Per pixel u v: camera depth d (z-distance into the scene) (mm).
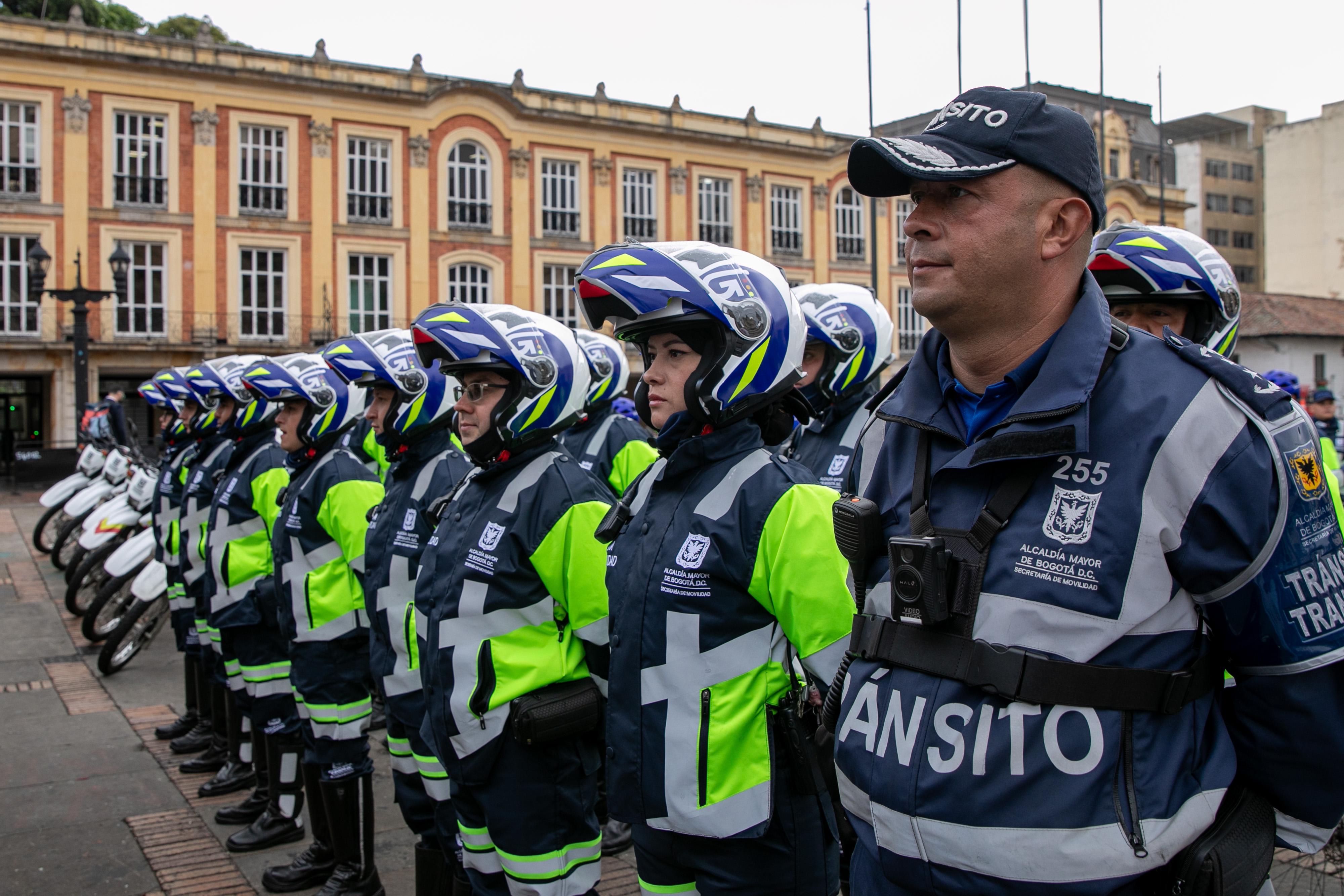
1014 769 1572
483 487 3307
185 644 6688
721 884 2428
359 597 4336
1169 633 1599
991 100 1720
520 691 3000
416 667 3730
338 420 4625
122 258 18000
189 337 27047
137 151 26719
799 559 2350
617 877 4441
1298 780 1621
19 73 25375
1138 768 1551
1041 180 1688
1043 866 1541
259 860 4730
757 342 2590
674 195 33000
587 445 6668
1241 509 1552
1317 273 48156
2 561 13242
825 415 4875
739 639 2457
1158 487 1574
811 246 35156
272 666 4949
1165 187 40812
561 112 31219
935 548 1678
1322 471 1620
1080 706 1562
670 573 2508
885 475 1954
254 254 27922
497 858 3180
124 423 15234
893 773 1689
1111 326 1728
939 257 1723
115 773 5926
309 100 28141
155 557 8180
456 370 3279
